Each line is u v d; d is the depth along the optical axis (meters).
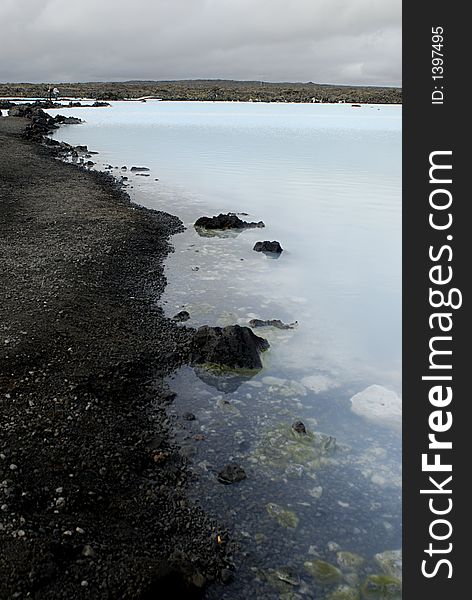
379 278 11.49
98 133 38.31
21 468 5.30
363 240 14.05
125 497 5.39
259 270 11.84
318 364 8.11
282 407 7.06
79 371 7.28
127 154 28.41
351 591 4.62
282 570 4.76
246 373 7.81
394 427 6.71
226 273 11.62
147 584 4.32
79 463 5.62
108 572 4.38
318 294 10.62
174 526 5.16
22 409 6.30
